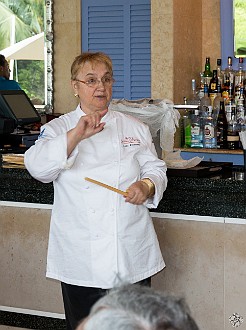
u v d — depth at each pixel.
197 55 5.62
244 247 3.15
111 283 2.73
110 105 3.36
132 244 2.78
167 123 3.32
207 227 3.21
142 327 0.99
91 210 2.73
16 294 3.63
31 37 6.32
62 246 2.82
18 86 5.95
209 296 3.24
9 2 6.37
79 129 2.63
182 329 1.00
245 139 3.26
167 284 3.30
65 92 6.30
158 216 3.28
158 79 5.20
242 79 5.47
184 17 5.32
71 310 2.89
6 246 3.62
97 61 2.79
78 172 2.74
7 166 3.47
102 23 6.07
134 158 2.83
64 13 6.21
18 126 4.83
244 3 5.45
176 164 3.26
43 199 3.50
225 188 3.13
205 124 5.29
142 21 5.93
